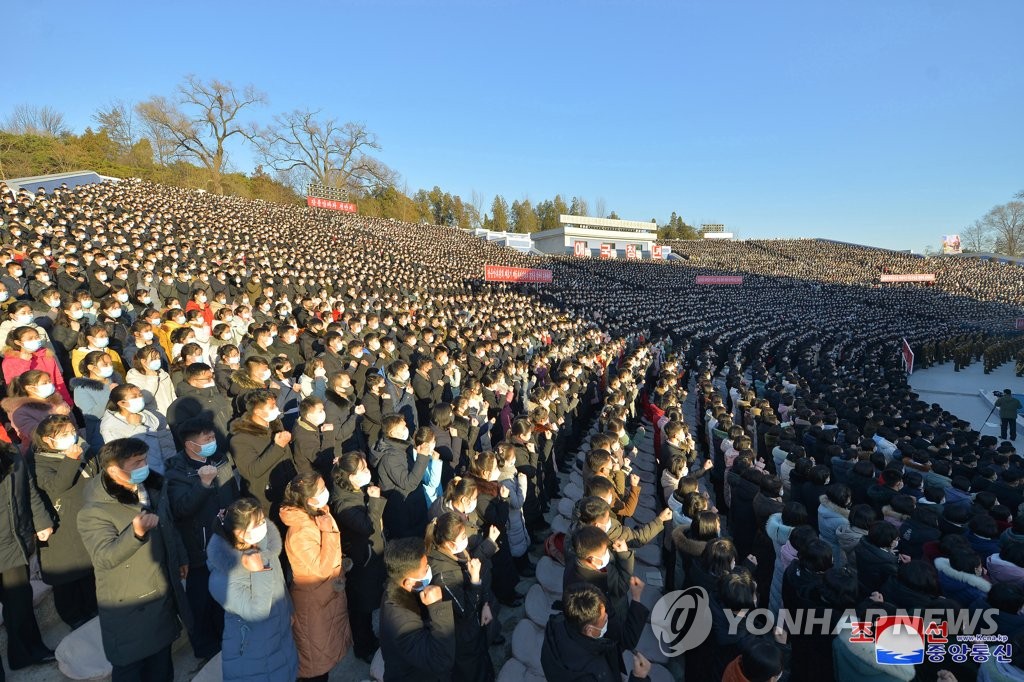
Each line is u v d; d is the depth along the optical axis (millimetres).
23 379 4637
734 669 3164
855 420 11703
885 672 3336
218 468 4438
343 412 5992
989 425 18891
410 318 15297
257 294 14570
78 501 4160
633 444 11281
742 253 74312
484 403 8117
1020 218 91188
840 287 51281
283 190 69062
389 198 78188
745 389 12484
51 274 11477
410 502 5172
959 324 37844
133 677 3500
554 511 7863
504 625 5219
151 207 26266
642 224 79750
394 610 3084
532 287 37625
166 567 3594
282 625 3416
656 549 6820
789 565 4348
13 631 3842
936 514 5727
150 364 5680
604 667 2955
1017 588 3914
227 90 57281
